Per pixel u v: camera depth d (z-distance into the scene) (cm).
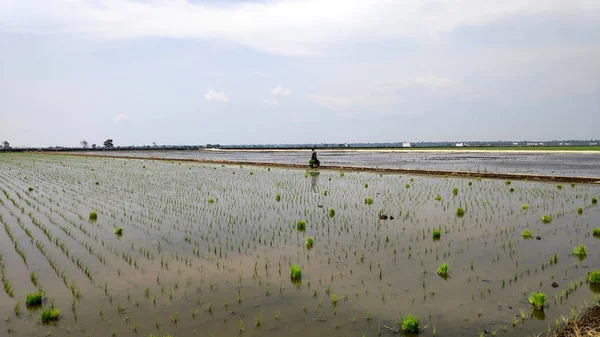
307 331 684
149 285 895
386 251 1137
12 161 6844
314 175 3641
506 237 1272
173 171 4294
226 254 1126
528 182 2828
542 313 736
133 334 679
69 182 3198
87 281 923
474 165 4762
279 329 691
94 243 1258
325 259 1070
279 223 1532
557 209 1739
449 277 924
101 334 681
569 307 754
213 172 4109
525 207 1764
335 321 720
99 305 793
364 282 900
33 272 973
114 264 1045
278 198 2127
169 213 1770
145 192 2505
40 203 2092
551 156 6981
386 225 1467
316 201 2067
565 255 1074
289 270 985
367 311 757
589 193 2214
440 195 2227
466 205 1872
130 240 1295
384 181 3025
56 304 799
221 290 862
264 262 1053
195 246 1213
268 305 786
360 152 11162
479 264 1012
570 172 3575
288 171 4181
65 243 1257
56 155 10031
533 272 948
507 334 664
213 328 697
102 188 2752
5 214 1780
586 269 959
